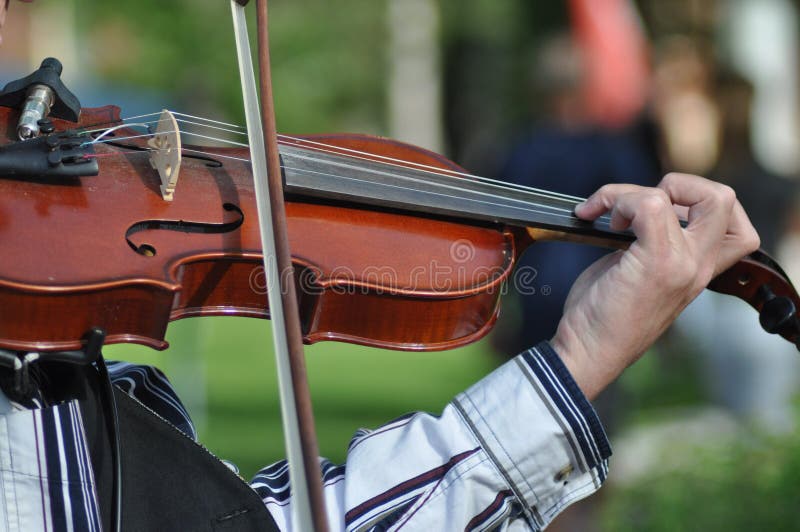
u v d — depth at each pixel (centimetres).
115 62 4769
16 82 642
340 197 646
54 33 4656
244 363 3095
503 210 670
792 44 3039
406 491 527
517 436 525
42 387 520
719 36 3083
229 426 2162
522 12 6241
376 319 621
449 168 757
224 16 4856
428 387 2861
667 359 2586
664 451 1619
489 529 527
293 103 5912
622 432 1677
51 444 476
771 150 3003
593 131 1611
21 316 505
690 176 589
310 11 6153
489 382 541
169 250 571
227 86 4819
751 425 1661
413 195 666
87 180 590
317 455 443
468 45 6856
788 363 2069
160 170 604
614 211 563
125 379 588
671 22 3294
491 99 6506
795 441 1511
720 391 2130
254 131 578
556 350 551
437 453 533
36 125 611
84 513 475
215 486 523
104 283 518
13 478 468
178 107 3603
